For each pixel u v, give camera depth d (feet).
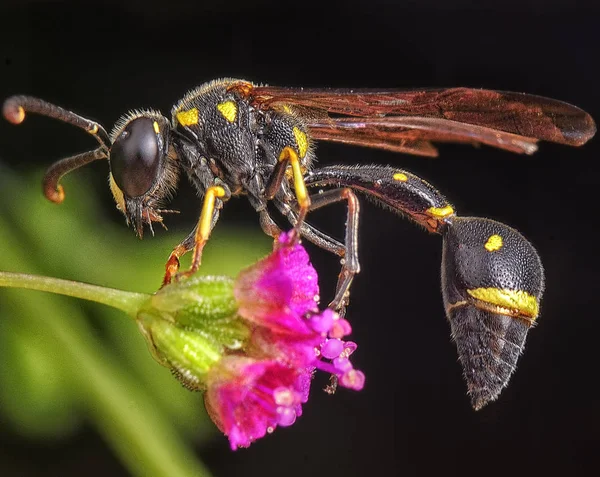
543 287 0.20
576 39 0.28
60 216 0.22
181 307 0.18
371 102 0.20
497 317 0.20
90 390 0.21
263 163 0.20
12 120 0.19
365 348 0.26
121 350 0.21
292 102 0.20
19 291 0.21
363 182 0.21
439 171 0.28
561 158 0.28
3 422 0.22
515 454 0.25
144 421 0.21
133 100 0.27
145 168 0.20
